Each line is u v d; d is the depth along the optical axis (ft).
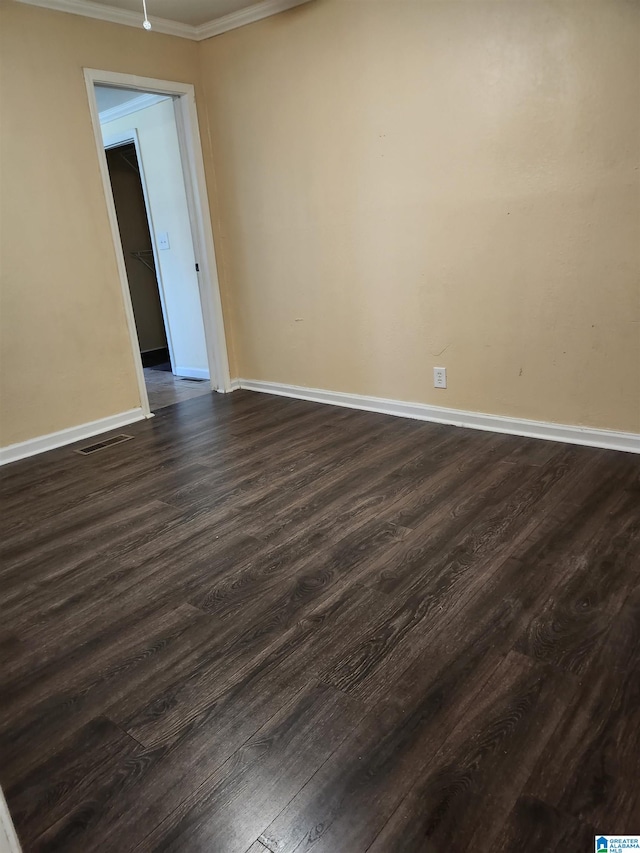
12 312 10.43
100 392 12.00
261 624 5.86
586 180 8.43
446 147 9.62
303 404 13.15
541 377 9.67
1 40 9.66
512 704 4.69
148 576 6.84
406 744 4.40
